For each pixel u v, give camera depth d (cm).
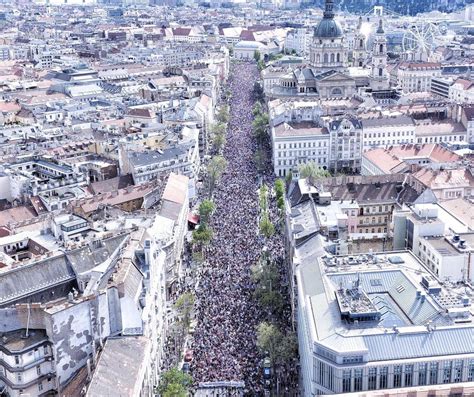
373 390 18250
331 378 19075
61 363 19538
